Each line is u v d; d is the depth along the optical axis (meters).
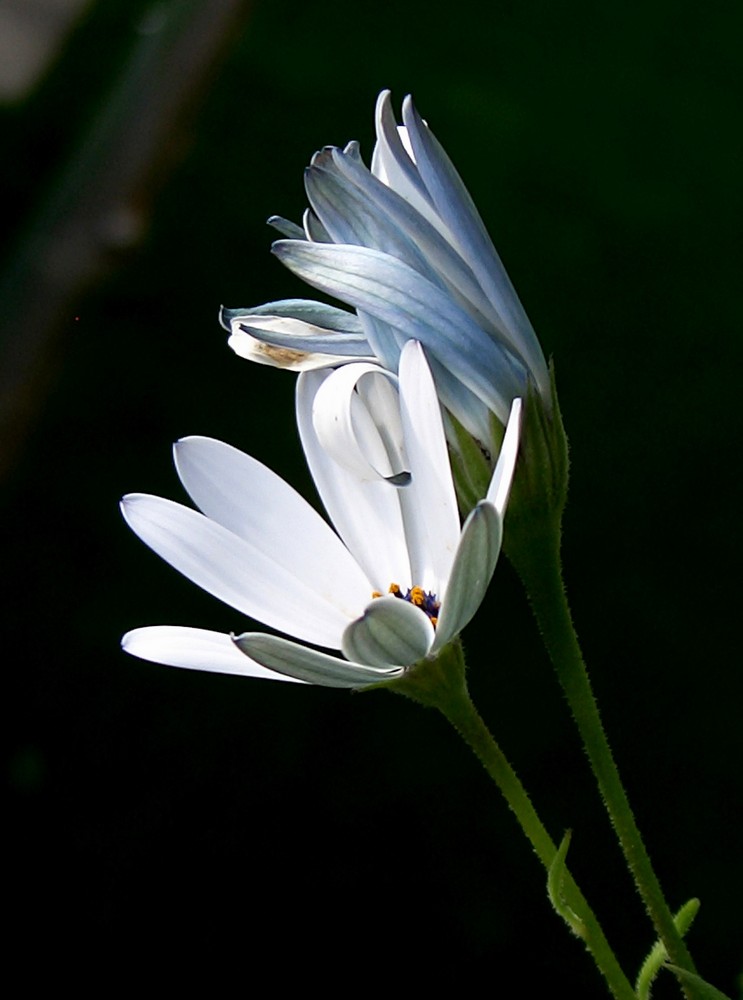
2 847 0.74
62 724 0.79
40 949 0.70
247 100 1.34
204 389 0.98
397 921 0.70
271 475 0.43
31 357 1.01
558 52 1.46
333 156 0.42
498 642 0.82
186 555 0.43
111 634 0.83
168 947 0.70
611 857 0.72
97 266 1.11
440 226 0.42
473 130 1.31
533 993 0.67
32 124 1.31
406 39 1.46
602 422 0.98
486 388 0.42
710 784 0.75
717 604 0.84
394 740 0.78
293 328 0.43
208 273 1.10
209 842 0.74
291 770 0.76
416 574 0.43
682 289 1.10
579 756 0.76
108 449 0.94
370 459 0.43
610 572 0.87
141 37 1.45
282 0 1.52
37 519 0.90
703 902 0.69
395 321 0.42
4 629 0.83
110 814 0.75
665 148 1.29
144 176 1.22
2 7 1.54
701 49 1.48
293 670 0.41
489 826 0.73
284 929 0.70
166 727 0.79
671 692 0.79
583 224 1.18
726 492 0.92
